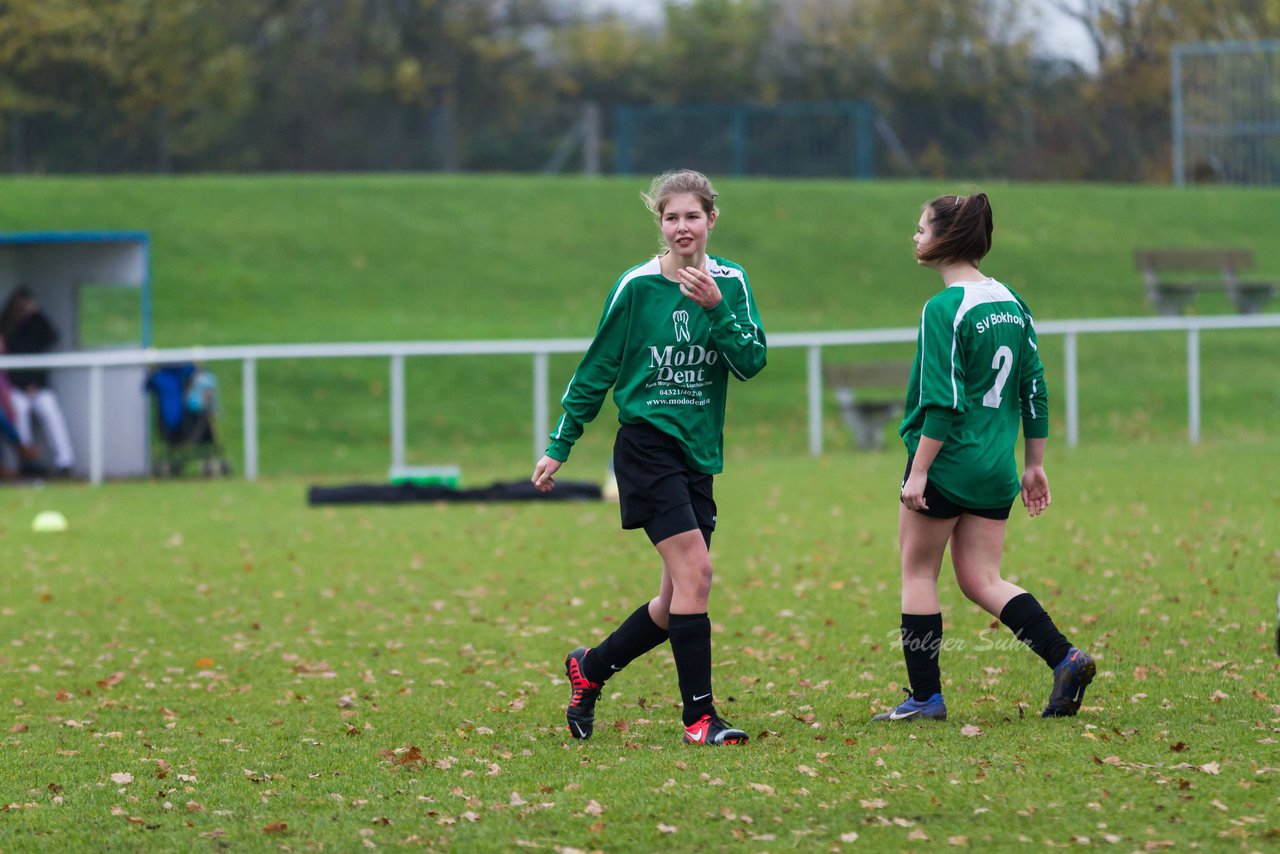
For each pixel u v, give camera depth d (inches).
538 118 6742.1
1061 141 6692.9
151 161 6171.3
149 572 1471.5
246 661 1069.8
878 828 613.6
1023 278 3996.1
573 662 803.4
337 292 3631.9
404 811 667.4
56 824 664.4
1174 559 1338.6
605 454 2667.3
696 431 771.4
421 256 3895.2
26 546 1647.4
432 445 2790.4
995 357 781.3
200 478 2431.1
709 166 6156.5
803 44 6998.0
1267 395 3026.6
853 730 794.2
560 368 3235.7
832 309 3732.8
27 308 2479.1
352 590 1359.5
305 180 4360.2
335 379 3090.6
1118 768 681.6
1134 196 4665.4
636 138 6171.3
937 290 3907.5
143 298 2469.2
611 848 605.6
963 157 6796.3
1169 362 3280.0
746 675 964.6
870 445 2632.9
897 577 1325.0
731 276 772.6
